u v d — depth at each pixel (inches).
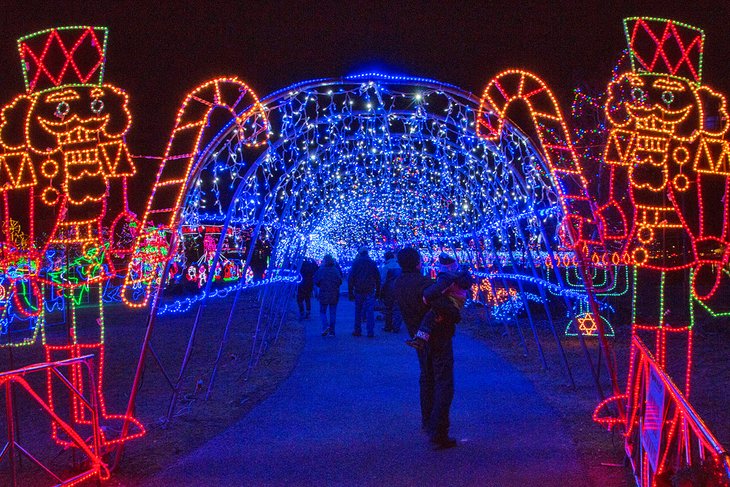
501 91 271.0
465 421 259.6
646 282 810.8
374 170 667.4
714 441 103.0
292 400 305.3
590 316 490.6
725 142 254.8
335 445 231.6
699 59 253.9
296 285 727.7
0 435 264.8
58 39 235.9
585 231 472.7
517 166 427.8
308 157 451.5
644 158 259.4
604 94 500.4
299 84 273.1
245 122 270.4
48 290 819.4
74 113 237.0
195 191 287.0
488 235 525.7
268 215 472.7
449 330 229.0
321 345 502.9
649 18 254.2
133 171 243.9
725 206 258.5
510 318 588.7
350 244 1255.5
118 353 493.0
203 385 352.8
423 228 887.7
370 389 325.1
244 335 588.4
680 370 349.1
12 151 238.2
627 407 214.5
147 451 231.0
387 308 585.0
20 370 180.2
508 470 200.5
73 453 210.5
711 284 816.3
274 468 208.8
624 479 191.3
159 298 238.8
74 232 256.1
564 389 315.9
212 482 198.1
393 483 192.4
